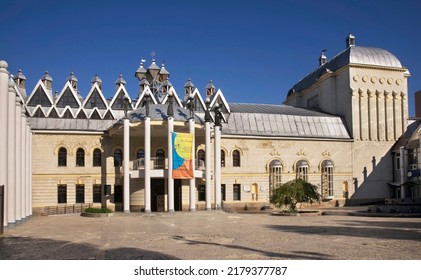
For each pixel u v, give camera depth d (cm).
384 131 6184
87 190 5053
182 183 5191
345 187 5925
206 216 4166
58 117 5291
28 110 5225
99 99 5578
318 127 6062
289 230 2655
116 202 5112
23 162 3606
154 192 5162
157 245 1975
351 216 4044
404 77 6359
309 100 7238
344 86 6278
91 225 3177
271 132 5806
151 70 7394
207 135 4806
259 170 5584
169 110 4594
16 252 1797
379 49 6494
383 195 6056
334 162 5916
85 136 5112
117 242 2103
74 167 5041
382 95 6231
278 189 4341
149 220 3688
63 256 1681
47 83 7131
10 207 2927
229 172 5472
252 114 5938
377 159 6097
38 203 4897
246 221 3472
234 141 5541
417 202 4600
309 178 5766
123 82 6869
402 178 5716
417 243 1977
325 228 2762
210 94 6688
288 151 5738
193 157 4638
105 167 5119
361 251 1739
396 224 3033
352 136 6044
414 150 5631
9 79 2977
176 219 3794
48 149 4997
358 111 6106
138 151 5262
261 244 1980
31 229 2855
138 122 4681
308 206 5669
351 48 6375
